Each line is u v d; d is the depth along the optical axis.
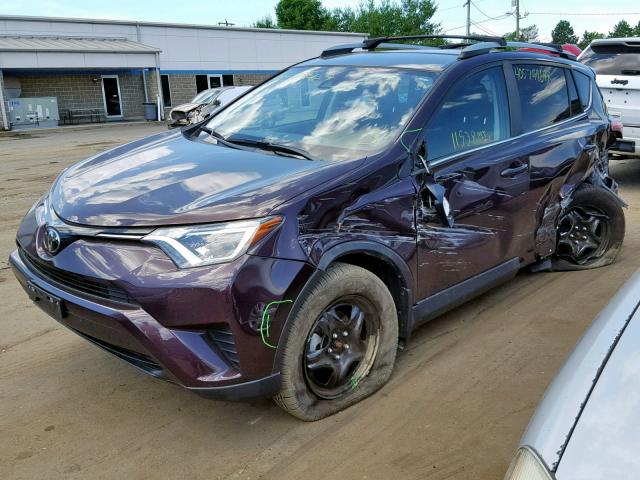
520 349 3.61
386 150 3.02
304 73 4.05
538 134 4.08
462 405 3.02
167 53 29.95
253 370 2.48
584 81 4.83
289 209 2.53
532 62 4.21
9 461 2.61
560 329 3.88
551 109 4.33
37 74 26.00
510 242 3.82
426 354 3.54
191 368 2.40
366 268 3.08
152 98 29.20
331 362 2.85
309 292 2.59
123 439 2.78
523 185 3.83
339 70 3.87
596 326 1.78
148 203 2.65
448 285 3.39
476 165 3.44
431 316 3.37
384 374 3.10
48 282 2.79
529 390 3.16
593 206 4.75
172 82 30.44
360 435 2.78
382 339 3.04
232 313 2.38
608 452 1.32
